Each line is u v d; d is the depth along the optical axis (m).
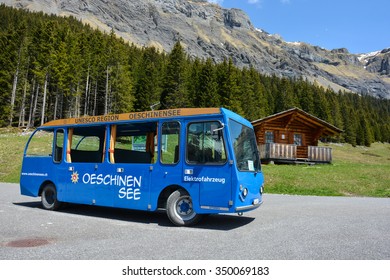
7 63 59.75
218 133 7.82
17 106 62.31
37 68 57.19
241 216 9.43
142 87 67.75
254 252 5.53
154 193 8.48
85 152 10.36
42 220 8.59
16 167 25.38
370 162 50.62
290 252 5.53
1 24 97.19
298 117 32.38
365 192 15.55
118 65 65.50
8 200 12.91
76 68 60.72
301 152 31.88
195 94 68.69
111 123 9.67
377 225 7.87
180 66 62.00
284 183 17.38
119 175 9.17
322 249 5.71
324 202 12.41
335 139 87.81
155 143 9.34
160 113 8.84
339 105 102.38
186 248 5.80
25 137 39.84
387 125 122.75
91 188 9.72
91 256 5.29
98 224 8.20
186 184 8.02
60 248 5.75
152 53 103.38
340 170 22.00
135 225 8.16
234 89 65.44
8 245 5.94
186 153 8.17
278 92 96.88
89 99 74.19
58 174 10.62
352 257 5.25
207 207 7.66
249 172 8.10
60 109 65.62
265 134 31.66
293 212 9.98
